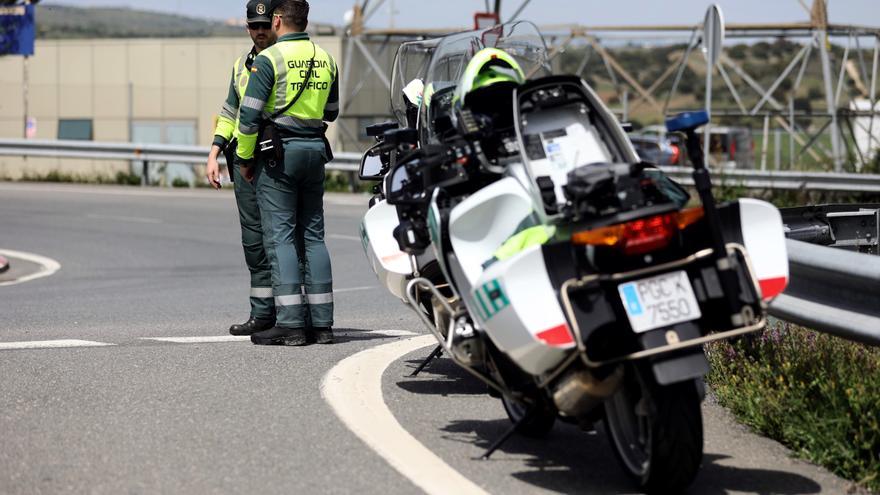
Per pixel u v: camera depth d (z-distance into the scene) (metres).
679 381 17.69
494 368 20.58
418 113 27.53
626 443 19.78
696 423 18.02
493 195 20.23
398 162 24.52
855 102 102.94
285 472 20.22
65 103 135.00
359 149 119.31
